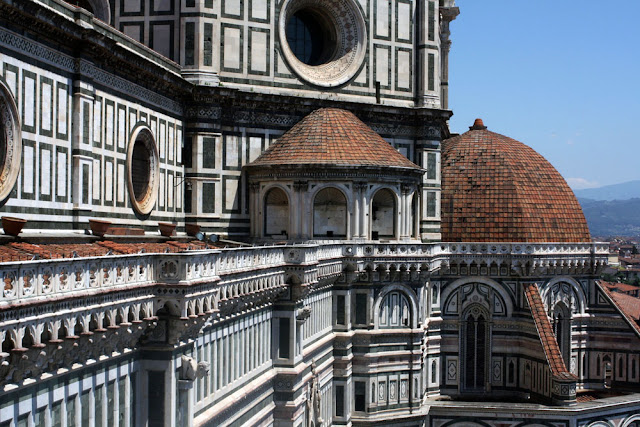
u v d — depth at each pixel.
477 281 80.75
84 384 29.44
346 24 74.56
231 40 67.75
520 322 80.31
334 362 68.06
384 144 70.69
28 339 24.98
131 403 33.03
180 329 33.22
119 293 29.91
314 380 57.56
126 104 52.62
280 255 50.25
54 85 43.44
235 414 43.28
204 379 39.00
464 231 82.56
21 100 40.25
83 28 44.69
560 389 74.50
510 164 84.69
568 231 84.31
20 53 40.12
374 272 69.44
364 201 67.38
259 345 48.88
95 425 30.36
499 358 80.81
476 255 80.12
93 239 45.84
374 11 75.06
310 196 66.38
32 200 41.41
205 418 37.75
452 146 88.25
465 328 80.88
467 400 79.44
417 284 71.94
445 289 80.75
